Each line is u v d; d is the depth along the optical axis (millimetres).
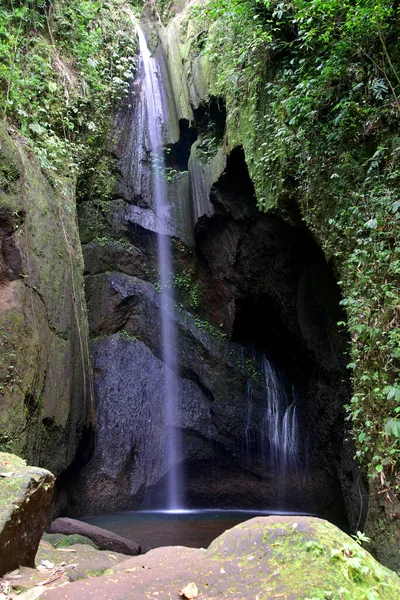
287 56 6758
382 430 4184
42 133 8023
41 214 6918
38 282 6371
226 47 8523
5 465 2973
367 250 4762
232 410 10320
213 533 7559
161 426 10047
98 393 9711
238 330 10602
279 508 9719
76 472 8234
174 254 10922
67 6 9805
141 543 6852
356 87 5219
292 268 8469
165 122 11125
